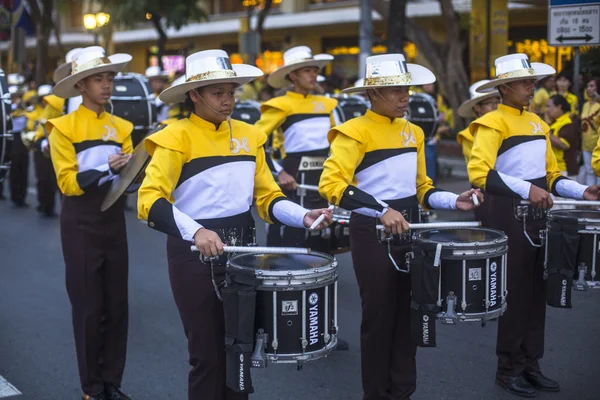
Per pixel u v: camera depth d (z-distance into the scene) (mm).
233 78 3830
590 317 6820
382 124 4516
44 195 12336
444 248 4102
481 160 4906
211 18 29109
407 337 4508
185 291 3951
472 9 17469
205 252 3623
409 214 4543
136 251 9836
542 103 13070
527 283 5074
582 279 4641
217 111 3906
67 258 5020
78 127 5051
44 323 7020
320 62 7207
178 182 3957
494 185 4770
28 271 8891
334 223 6461
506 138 5023
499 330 5238
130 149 5387
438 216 11445
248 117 11500
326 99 7320
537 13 19766
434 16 21297
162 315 7258
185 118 4043
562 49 18906
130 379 5730
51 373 5848
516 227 5004
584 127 10062
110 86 5129
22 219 12242
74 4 32281
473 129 5102
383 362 4488
